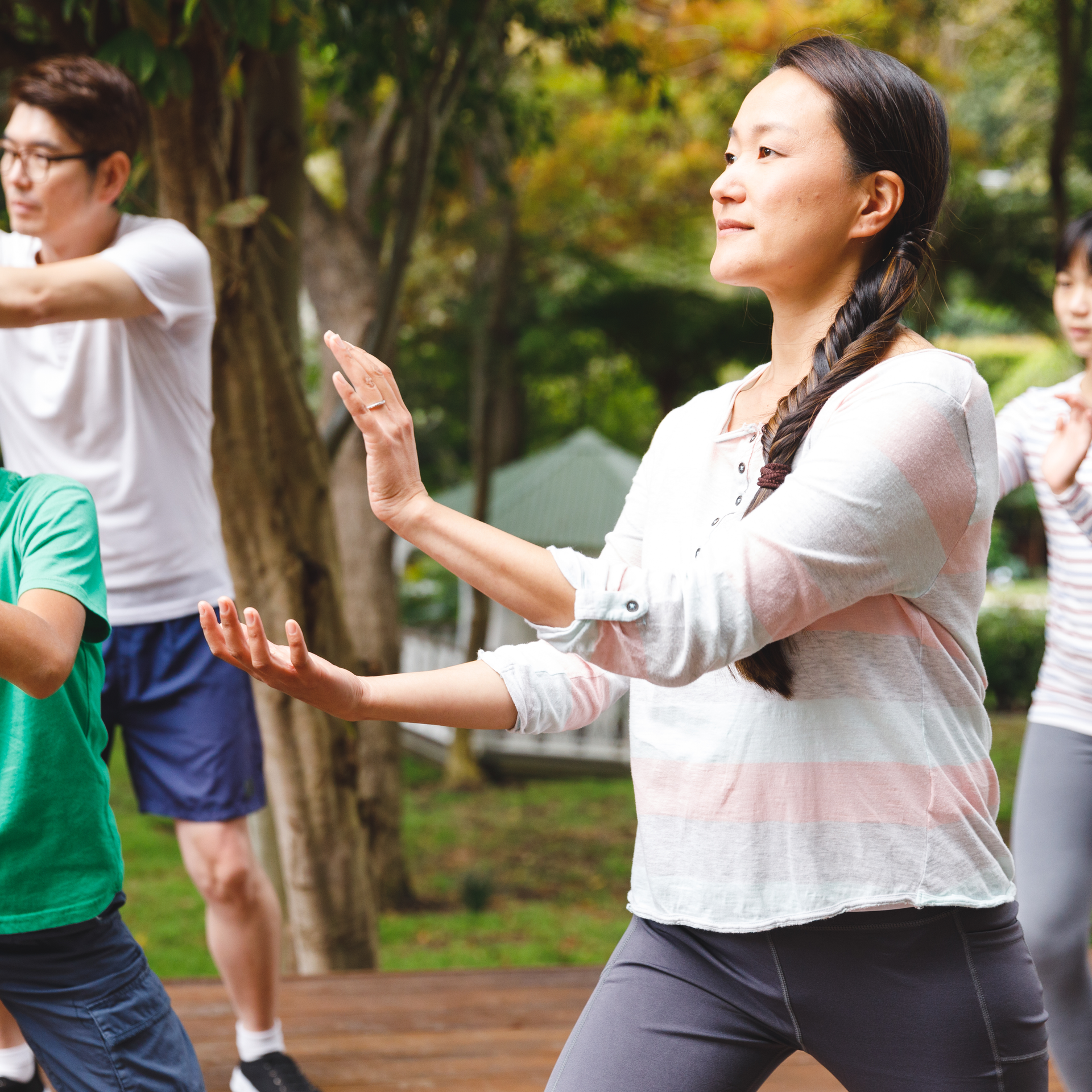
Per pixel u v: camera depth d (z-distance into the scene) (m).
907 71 1.51
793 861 1.48
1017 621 18.53
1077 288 2.94
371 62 6.18
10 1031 2.52
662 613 1.34
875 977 1.48
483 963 8.38
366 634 10.14
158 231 2.62
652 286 19.78
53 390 2.68
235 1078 2.85
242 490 4.18
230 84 3.67
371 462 1.40
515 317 17.22
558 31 7.89
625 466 15.29
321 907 4.48
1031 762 2.71
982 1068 1.49
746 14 12.80
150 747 2.73
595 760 14.99
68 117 2.57
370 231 9.69
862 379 1.45
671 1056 1.56
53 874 1.91
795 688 1.48
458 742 14.56
